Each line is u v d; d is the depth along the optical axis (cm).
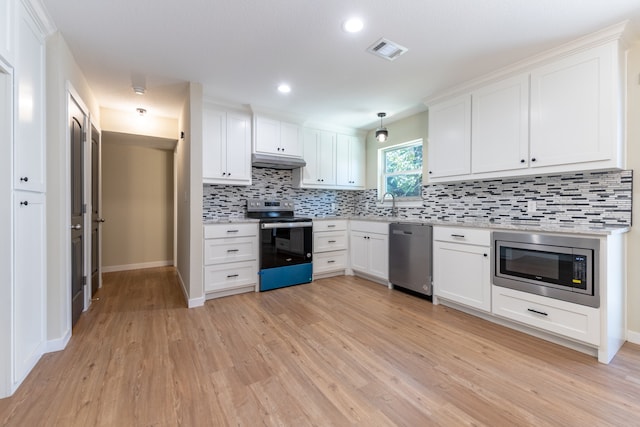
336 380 167
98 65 246
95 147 328
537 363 184
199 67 251
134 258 455
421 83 282
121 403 147
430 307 285
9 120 150
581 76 209
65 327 208
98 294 326
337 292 333
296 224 359
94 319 254
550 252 206
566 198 242
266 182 405
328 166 425
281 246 350
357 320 253
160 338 218
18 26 157
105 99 327
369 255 376
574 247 194
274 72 260
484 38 206
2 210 150
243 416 138
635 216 208
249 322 249
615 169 208
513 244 227
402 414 140
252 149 355
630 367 179
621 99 202
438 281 288
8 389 150
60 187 199
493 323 246
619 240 200
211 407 145
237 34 202
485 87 267
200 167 291
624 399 150
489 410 142
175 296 320
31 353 174
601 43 199
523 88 240
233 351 200
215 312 272
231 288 319
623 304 208
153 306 288
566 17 182
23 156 163
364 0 168
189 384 163
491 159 262
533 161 234
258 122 356
